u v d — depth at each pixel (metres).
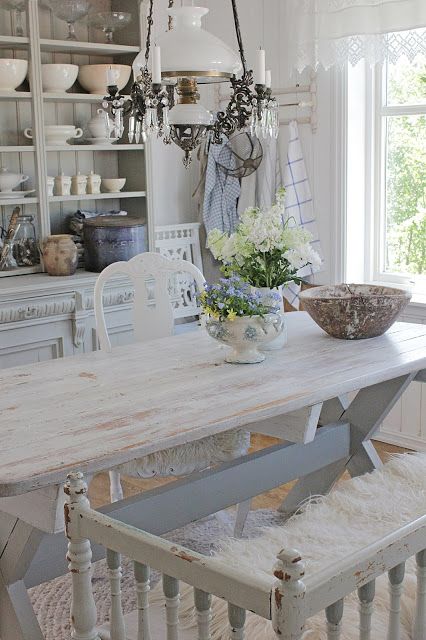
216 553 1.98
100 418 2.02
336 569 1.14
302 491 3.05
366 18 3.77
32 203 4.04
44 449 1.81
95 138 4.09
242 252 2.64
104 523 1.35
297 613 1.08
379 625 1.63
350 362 2.50
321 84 4.10
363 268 4.27
